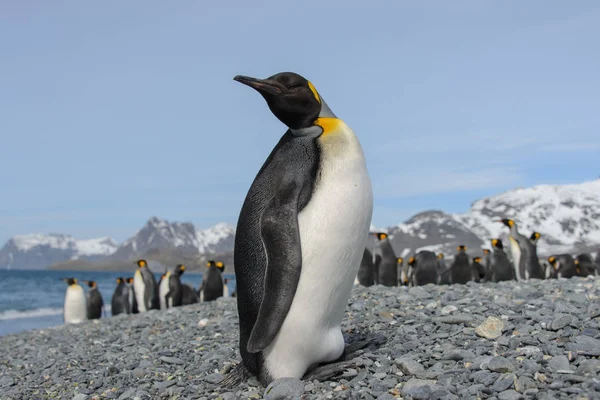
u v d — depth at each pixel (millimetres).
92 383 6445
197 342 8039
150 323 11727
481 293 9242
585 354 4512
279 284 4566
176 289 21547
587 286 9453
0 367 8844
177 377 6230
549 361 4445
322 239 4590
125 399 5570
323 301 4711
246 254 4906
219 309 12695
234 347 7352
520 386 4027
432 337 5875
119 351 8641
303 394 4598
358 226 4711
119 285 23203
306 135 4906
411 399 4199
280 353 4809
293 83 4848
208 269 21625
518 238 20938
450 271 18906
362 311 8266
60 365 8000
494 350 5078
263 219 4656
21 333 15117
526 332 5484
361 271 17438
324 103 5082
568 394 3824
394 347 5750
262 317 4598
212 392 5324
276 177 4816
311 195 4645
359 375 4930
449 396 4059
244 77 4859
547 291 9047
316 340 4809
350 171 4688
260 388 4984
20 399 6242
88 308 22797
